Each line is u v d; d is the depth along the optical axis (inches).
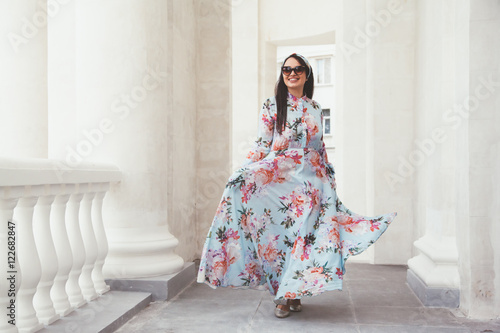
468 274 129.0
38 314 109.0
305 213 127.2
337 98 275.6
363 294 155.2
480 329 117.5
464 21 129.6
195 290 159.6
